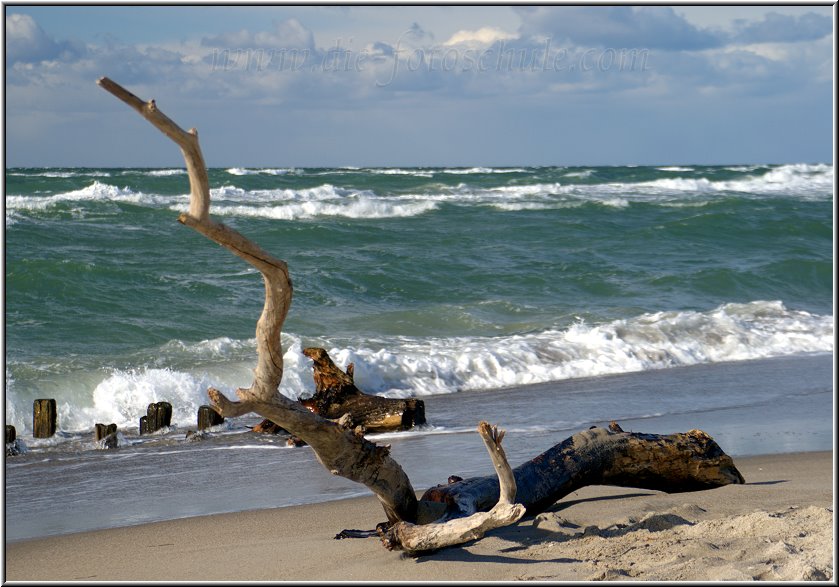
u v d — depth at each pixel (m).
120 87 4.93
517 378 21.03
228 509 10.95
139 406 17.50
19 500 11.66
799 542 7.59
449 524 7.47
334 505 10.98
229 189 63.25
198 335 23.47
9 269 28.08
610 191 77.12
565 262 38.94
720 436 14.66
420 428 16.00
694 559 7.23
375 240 43.66
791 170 99.81
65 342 21.64
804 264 38.59
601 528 8.63
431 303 29.92
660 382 20.59
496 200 63.78
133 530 9.97
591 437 9.80
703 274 36.38
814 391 19.22
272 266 6.11
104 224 43.38
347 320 26.31
